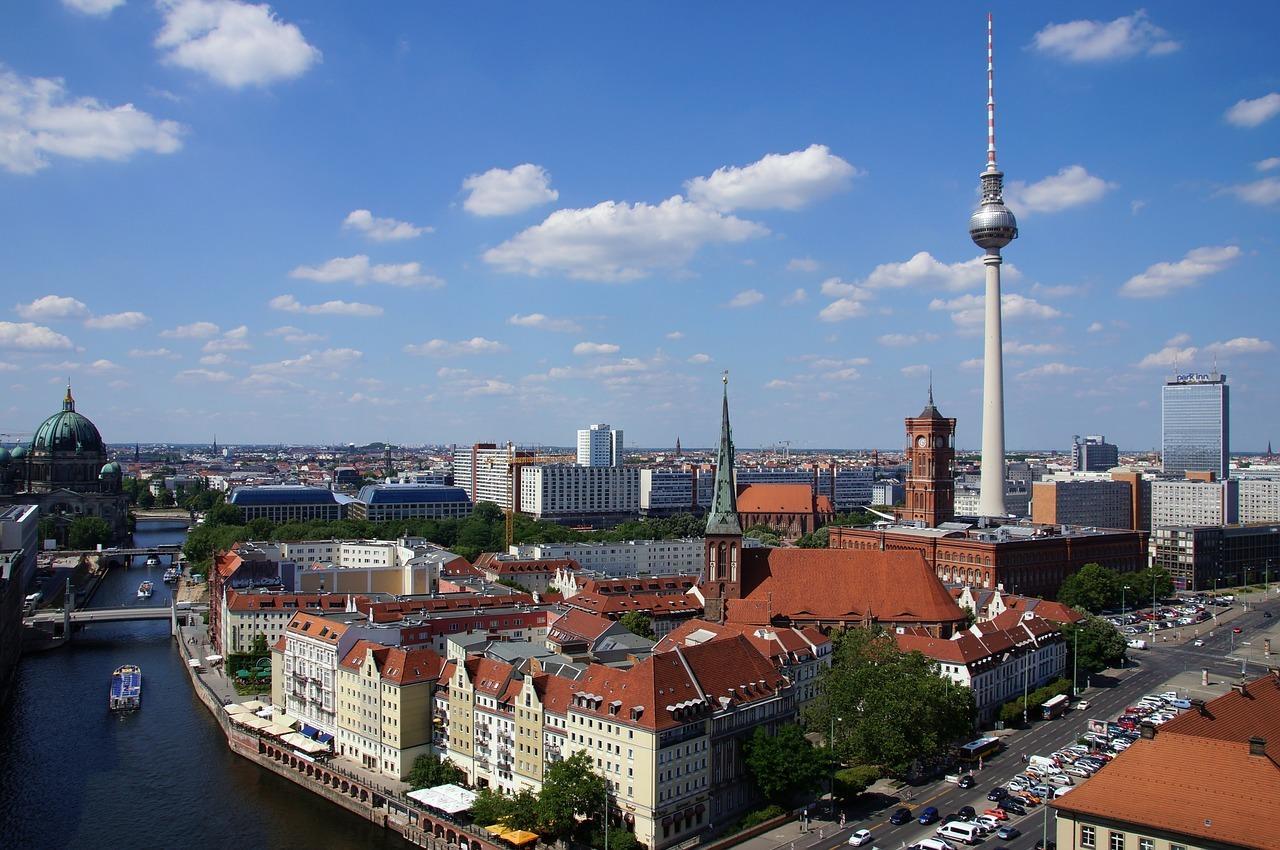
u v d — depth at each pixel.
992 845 141.12
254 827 166.12
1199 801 101.50
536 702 163.75
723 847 143.62
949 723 177.00
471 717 176.12
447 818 158.12
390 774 181.88
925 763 178.62
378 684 185.50
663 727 146.88
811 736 195.50
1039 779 168.12
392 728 181.38
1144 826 101.31
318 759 193.12
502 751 170.00
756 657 179.62
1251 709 121.19
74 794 180.25
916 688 172.12
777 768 156.12
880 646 189.25
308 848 157.75
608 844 142.75
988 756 184.88
